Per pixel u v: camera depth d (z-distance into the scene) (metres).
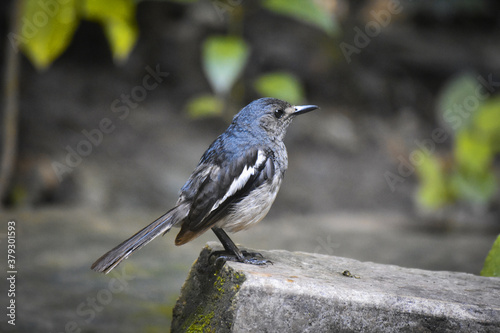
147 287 8.65
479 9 19.20
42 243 10.34
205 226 5.94
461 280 5.82
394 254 10.88
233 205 6.07
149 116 16.56
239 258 5.72
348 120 17.61
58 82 16.86
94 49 17.67
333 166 15.77
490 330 4.93
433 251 11.16
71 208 13.15
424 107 18.20
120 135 15.57
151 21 17.28
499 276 6.31
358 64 18.36
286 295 4.85
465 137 14.05
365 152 16.53
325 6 17.39
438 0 19.25
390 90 18.38
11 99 12.59
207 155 6.34
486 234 13.05
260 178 6.24
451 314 4.93
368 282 5.41
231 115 13.21
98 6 9.55
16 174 13.66
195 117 16.78
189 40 17.25
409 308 4.92
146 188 13.98
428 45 18.64
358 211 14.22
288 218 13.52
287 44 17.50
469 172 13.93
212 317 5.16
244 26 17.19
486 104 14.46
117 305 7.94
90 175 14.00
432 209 14.03
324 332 4.88
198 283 5.96
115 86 17.12
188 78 17.34
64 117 15.74
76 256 9.75
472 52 18.58
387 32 18.69
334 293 4.91
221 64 8.53
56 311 7.59
